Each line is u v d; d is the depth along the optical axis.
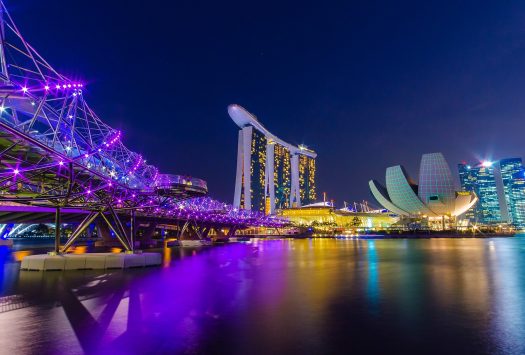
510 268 37.81
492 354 12.15
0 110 21.19
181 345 12.95
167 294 22.83
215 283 27.64
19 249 90.06
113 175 38.00
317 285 26.64
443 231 182.75
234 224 149.38
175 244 104.56
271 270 37.16
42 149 23.11
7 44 23.86
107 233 87.44
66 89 27.83
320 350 12.53
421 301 20.50
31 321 16.14
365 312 17.89
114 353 12.13
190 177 41.12
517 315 17.12
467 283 27.17
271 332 14.52
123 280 29.20
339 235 198.75
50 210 56.66
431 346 12.91
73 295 22.41
